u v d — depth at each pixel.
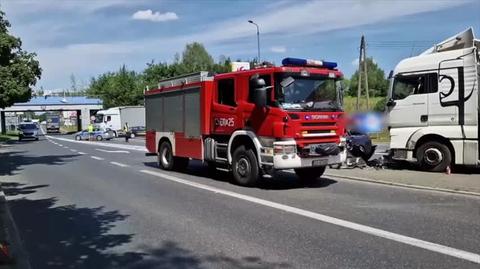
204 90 13.89
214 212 9.25
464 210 8.86
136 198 11.10
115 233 7.89
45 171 17.66
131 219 8.89
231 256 6.45
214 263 6.19
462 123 13.31
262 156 11.88
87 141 45.62
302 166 11.55
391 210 8.99
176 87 15.52
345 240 7.03
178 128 15.59
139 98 91.75
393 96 14.56
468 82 13.21
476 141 13.14
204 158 14.12
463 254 6.24
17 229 8.33
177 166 16.34
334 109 12.21
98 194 11.88
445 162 13.68
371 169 14.91
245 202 10.20
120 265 6.25
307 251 6.55
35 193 12.30
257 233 7.57
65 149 31.66
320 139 11.84
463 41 13.57
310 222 8.20
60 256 6.72
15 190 12.88
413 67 14.17
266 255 6.43
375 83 67.12
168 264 6.23
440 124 13.70
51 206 10.43
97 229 8.20
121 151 27.97
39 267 6.27
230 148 12.92
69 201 11.00
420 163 14.08
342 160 12.34
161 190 12.17
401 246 6.65
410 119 14.20
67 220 8.98
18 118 120.56
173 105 15.84
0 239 7.54
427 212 8.74
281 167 11.35
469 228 7.55
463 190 10.77
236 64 13.52
